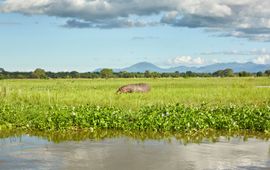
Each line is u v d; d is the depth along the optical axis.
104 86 44.38
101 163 11.82
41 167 11.34
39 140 15.45
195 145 14.48
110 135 16.52
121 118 18.11
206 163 11.81
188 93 30.27
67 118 18.05
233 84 45.97
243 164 11.70
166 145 14.49
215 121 17.75
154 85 45.81
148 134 16.70
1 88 29.83
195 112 18.89
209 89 34.91
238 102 24.88
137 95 29.03
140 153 13.14
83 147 14.09
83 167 11.36
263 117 17.86
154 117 17.83
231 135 16.52
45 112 19.33
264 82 56.06
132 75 119.12
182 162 11.94
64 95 27.66
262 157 12.56
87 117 18.17
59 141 15.24
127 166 11.49
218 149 13.79
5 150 13.59
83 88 39.22
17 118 18.72
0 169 11.11
